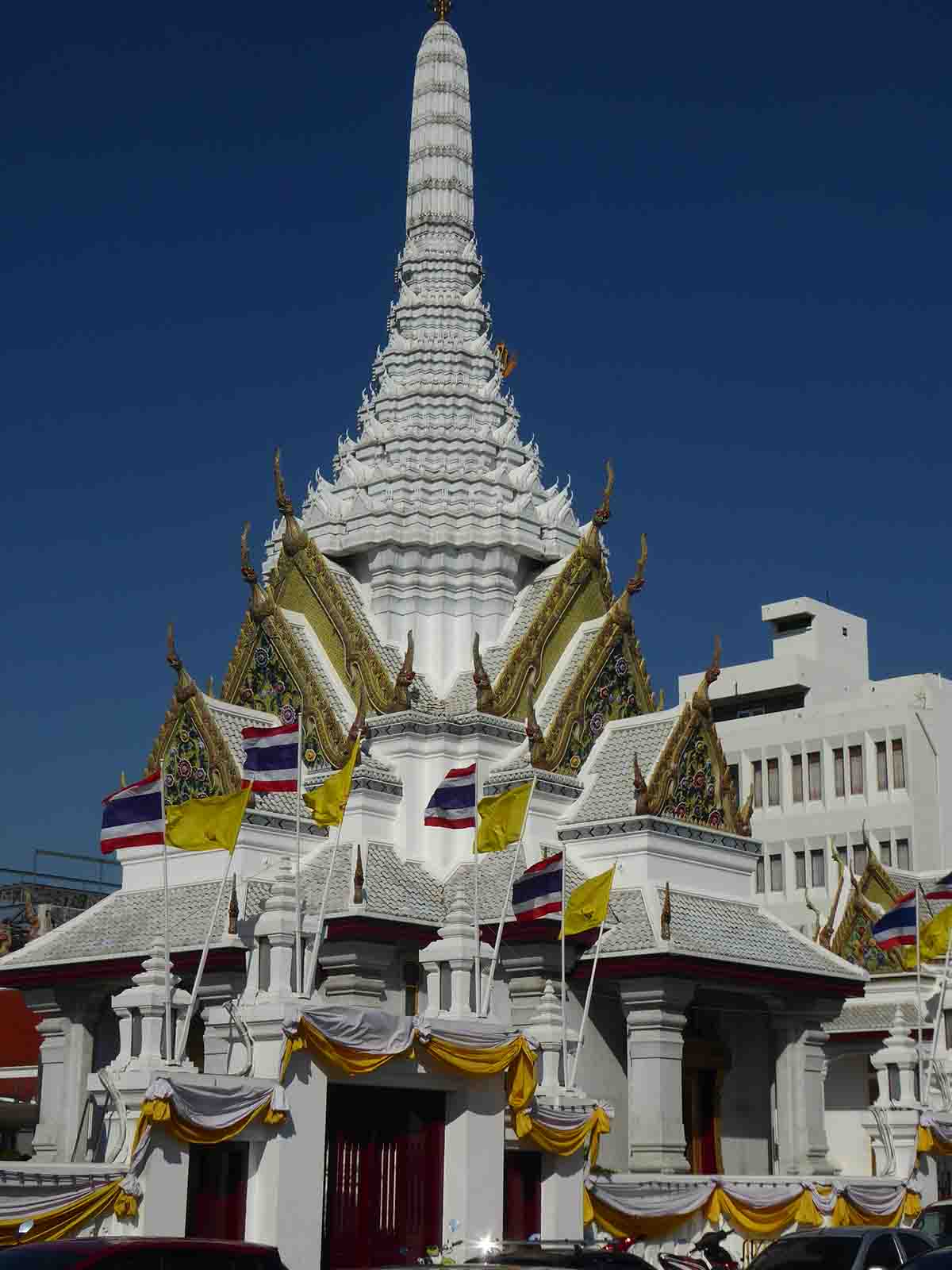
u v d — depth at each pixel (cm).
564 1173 4469
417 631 6719
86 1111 4547
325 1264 4012
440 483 6906
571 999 5625
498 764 6259
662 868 5922
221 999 5534
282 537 6862
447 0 8062
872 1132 6028
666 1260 4175
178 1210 3672
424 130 7862
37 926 6738
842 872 8031
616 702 6550
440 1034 4175
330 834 6056
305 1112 3900
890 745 11094
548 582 6800
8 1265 2695
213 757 6138
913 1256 3753
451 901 5806
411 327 7519
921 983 7012
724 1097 6038
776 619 12606
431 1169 4269
